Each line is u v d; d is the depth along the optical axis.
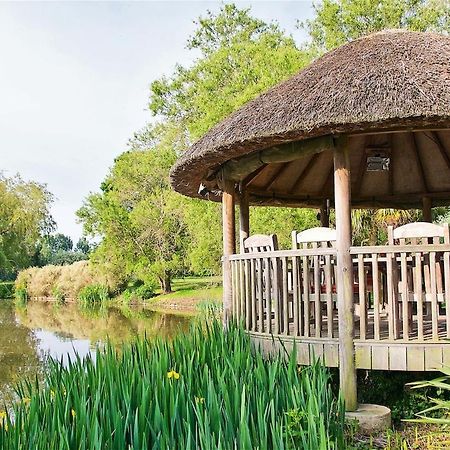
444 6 17.92
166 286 31.30
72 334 17.08
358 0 17.05
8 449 3.77
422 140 9.59
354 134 6.05
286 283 6.48
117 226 29.97
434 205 10.98
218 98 18.73
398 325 6.05
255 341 6.68
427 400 6.12
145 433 3.83
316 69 6.95
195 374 4.86
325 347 6.09
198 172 7.54
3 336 16.88
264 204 10.28
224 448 3.68
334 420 4.75
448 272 5.75
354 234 16.86
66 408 4.20
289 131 5.79
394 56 6.41
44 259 56.69
